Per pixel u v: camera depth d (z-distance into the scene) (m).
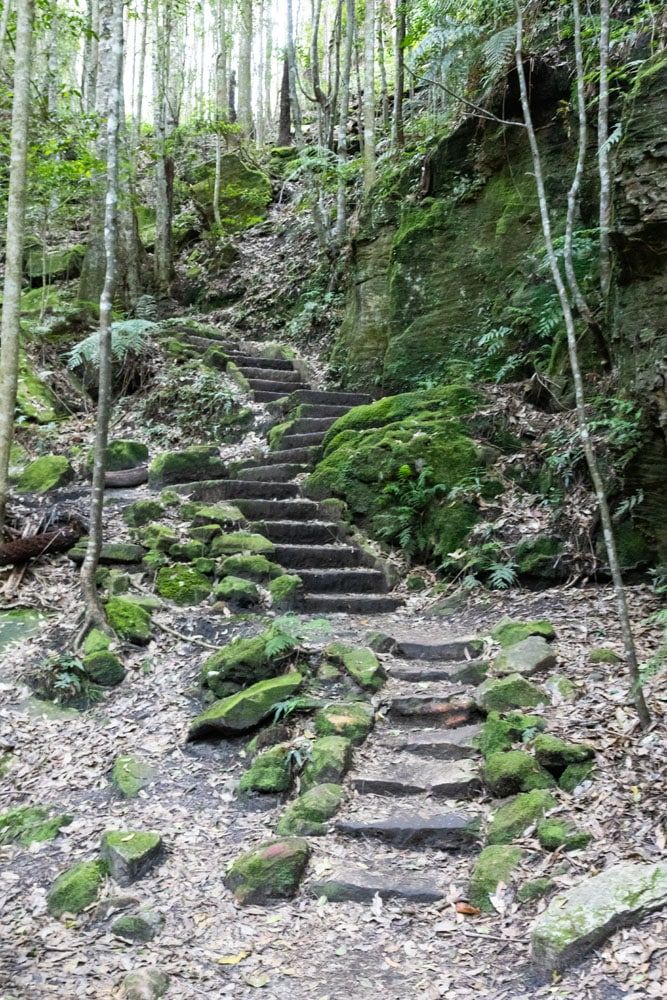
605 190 5.76
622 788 3.60
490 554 6.22
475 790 3.95
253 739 4.56
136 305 12.27
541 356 7.46
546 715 4.28
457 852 3.67
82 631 5.63
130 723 4.96
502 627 5.24
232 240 14.75
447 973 2.97
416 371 8.70
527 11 8.16
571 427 6.46
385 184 10.07
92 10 13.95
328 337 11.30
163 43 14.24
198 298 13.88
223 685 4.98
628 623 3.96
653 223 5.27
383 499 6.95
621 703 4.18
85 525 6.91
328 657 5.08
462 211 8.75
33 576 6.44
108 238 5.77
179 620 5.83
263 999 2.93
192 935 3.32
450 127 9.18
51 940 3.36
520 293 7.86
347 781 4.12
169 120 19.78
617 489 5.91
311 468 7.90
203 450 8.31
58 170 10.84
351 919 3.33
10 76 11.03
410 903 3.38
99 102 11.48
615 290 6.07
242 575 6.21
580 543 5.94
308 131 18.97
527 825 3.57
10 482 8.13
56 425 9.54
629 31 6.99
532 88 7.96
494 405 7.25
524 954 2.98
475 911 3.26
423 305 8.85
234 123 19.41
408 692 4.77
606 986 2.70
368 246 10.05
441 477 6.82
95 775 4.55
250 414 9.38
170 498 7.43
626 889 3.00
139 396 10.31
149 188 17.05
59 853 3.97
